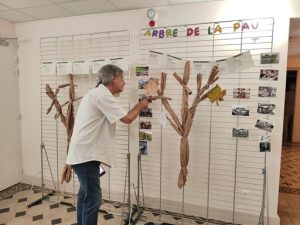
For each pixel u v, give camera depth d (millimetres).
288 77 6309
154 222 2340
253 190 2258
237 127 2215
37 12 2604
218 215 2383
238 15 2172
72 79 2549
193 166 2426
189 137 2404
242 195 2295
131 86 2537
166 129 2477
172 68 2203
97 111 1832
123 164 2660
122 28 2531
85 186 1847
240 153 2268
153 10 2275
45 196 2812
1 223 2297
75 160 1806
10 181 3074
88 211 1865
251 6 2133
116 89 1931
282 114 2102
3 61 2891
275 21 2074
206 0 2209
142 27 2465
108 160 1909
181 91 2375
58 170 2969
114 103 1811
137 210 2479
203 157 2385
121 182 2691
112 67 1885
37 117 3051
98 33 2533
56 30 2811
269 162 2178
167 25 2369
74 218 2387
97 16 2617
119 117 1793
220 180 2357
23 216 2420
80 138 1806
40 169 3113
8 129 3002
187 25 2217
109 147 1909
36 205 2639
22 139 3176
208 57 2273
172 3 2301
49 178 3041
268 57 2023
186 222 2352
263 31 2109
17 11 2570
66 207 2602
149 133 2320
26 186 3117
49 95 2553
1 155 2936
